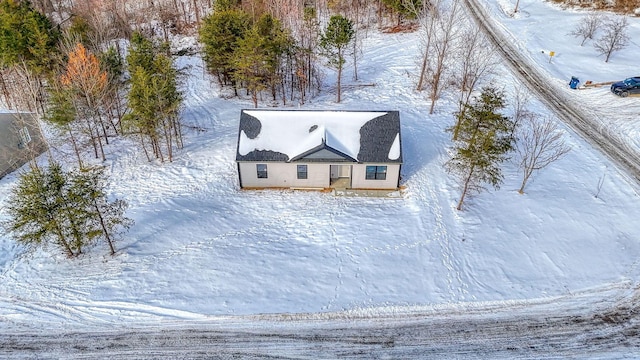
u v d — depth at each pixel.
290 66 45.62
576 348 20.92
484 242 26.55
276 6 52.34
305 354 20.86
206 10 66.44
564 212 28.31
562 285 23.91
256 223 28.86
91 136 35.12
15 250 26.53
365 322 22.25
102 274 24.75
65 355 20.81
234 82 46.50
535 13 54.78
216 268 25.11
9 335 21.62
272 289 23.86
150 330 21.86
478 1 57.84
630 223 27.42
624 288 23.66
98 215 24.95
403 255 25.89
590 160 32.69
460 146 34.47
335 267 25.22
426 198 30.25
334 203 30.56
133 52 37.31
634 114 37.09
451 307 22.91
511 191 30.25
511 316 22.44
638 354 20.62
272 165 31.25
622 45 45.38
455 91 42.59
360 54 50.94
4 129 33.56
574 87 40.84
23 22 41.16
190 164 34.72
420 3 51.72
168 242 26.94
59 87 35.94
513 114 37.66
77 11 58.34
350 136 31.50
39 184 23.44
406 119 38.97
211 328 21.95
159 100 33.06
